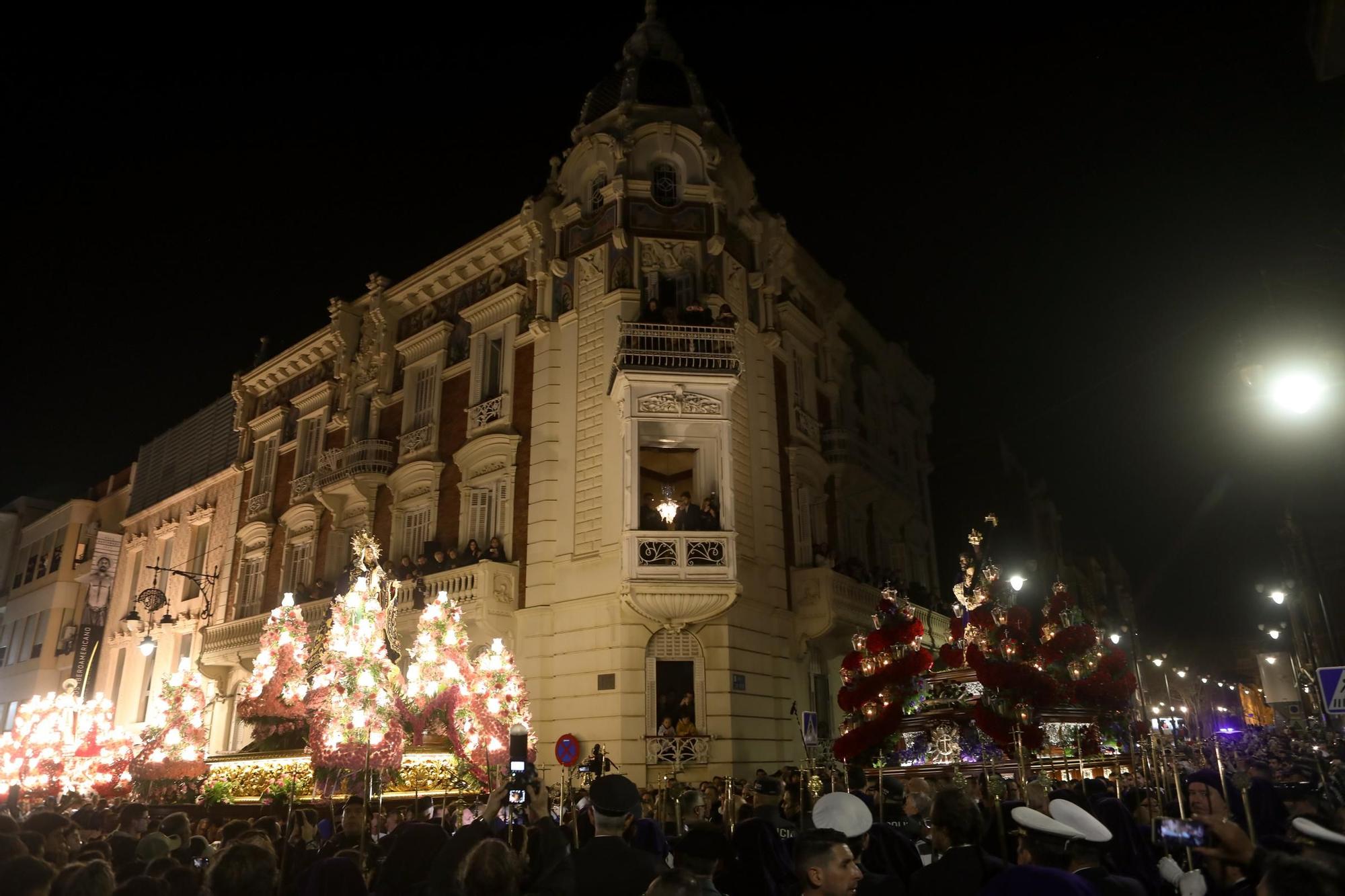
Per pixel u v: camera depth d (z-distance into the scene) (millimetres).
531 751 16500
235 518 33375
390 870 5797
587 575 20734
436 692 15383
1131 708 10531
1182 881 5324
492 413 24219
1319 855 3623
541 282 23859
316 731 13797
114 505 43656
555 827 6062
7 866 5141
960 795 5922
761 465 22906
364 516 27500
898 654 11000
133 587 39031
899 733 11023
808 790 11633
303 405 31938
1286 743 15578
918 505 33031
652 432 21328
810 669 23203
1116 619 43250
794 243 26359
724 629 20156
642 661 19766
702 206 23344
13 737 21656
